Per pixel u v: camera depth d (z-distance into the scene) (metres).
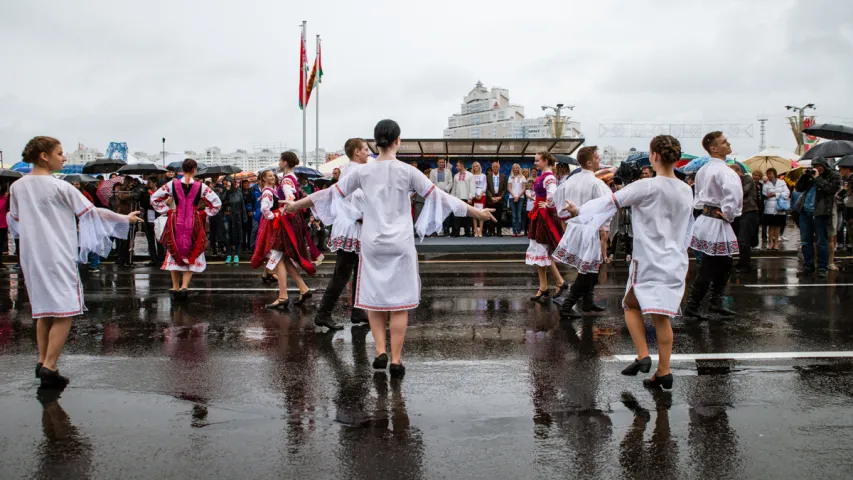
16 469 3.16
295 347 5.56
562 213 4.64
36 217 4.42
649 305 4.25
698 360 5.06
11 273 11.13
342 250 6.13
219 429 3.67
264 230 7.50
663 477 3.06
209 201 8.09
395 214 4.73
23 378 4.69
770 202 13.98
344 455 3.31
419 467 3.17
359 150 6.03
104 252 4.86
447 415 3.89
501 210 16.52
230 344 5.68
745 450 3.36
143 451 3.37
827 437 3.52
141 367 4.95
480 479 3.04
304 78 22.33
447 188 16.12
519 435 3.57
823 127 12.43
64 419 3.85
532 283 9.34
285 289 7.46
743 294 8.16
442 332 6.11
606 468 3.16
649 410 3.95
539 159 7.80
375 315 4.88
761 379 4.56
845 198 12.05
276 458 3.27
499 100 95.69
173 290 8.03
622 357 5.18
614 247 12.67
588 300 7.03
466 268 11.16
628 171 9.92
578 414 3.89
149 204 12.33
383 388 4.41
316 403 4.11
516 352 5.36
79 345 5.66
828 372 4.72
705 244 6.52
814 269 10.24
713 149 6.61
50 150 4.52
